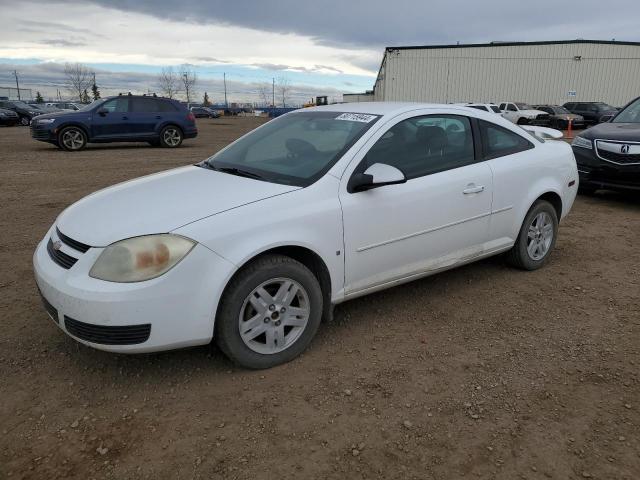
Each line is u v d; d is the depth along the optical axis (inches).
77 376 121.8
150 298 107.3
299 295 127.4
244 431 103.4
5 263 196.5
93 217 122.5
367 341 139.3
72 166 466.0
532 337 141.9
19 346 134.7
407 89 1818.4
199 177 144.3
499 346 137.0
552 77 1697.8
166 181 143.6
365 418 107.5
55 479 91.2
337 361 129.3
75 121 599.5
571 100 1701.5
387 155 144.2
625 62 1660.9
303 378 121.8
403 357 131.3
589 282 181.5
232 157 158.6
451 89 1780.3
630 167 285.9
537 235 188.4
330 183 131.4
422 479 91.5
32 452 97.4
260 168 144.1
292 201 124.6
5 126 1193.4
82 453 97.3
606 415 108.4
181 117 662.5
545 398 114.3
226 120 2006.6
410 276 151.3
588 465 94.6
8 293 168.2
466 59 1742.1
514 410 110.2
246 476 91.9
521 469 93.7
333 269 131.9
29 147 645.3
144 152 601.3
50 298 115.1
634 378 121.7
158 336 110.0
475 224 163.8
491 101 1759.4
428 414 108.9
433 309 159.0
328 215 128.2
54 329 143.8
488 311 157.9
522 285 178.1
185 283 109.9
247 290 117.7
